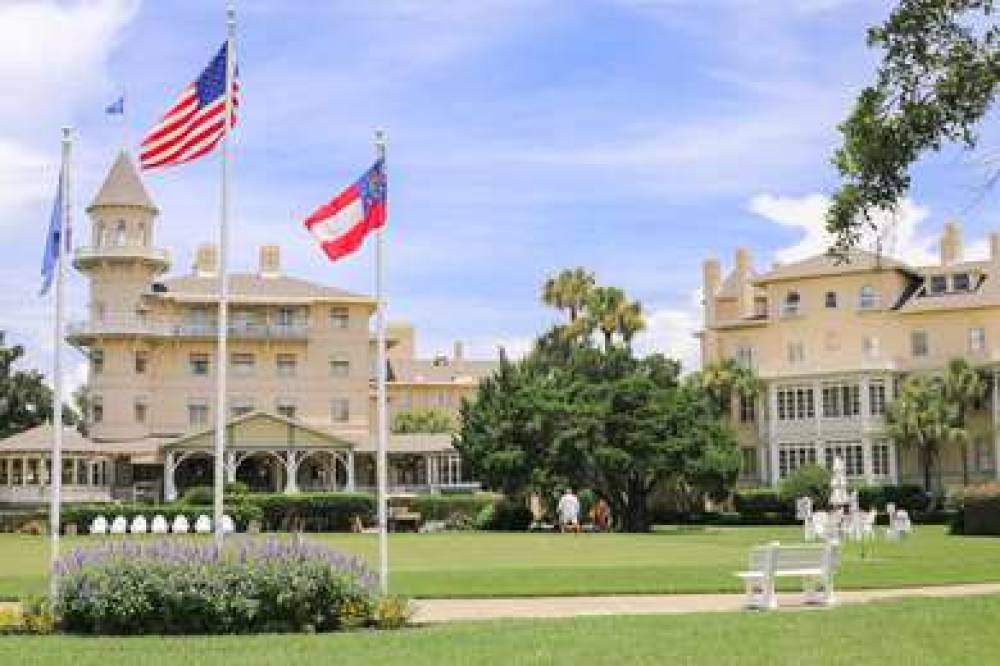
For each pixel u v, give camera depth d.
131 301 92.31
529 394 73.94
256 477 93.19
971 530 58.38
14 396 99.44
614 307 98.88
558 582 27.19
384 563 21.16
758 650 15.03
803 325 93.00
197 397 94.06
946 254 92.19
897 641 15.74
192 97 21.70
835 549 22.45
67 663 14.55
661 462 71.12
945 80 15.32
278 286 97.12
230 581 18.44
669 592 25.00
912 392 83.62
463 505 77.06
